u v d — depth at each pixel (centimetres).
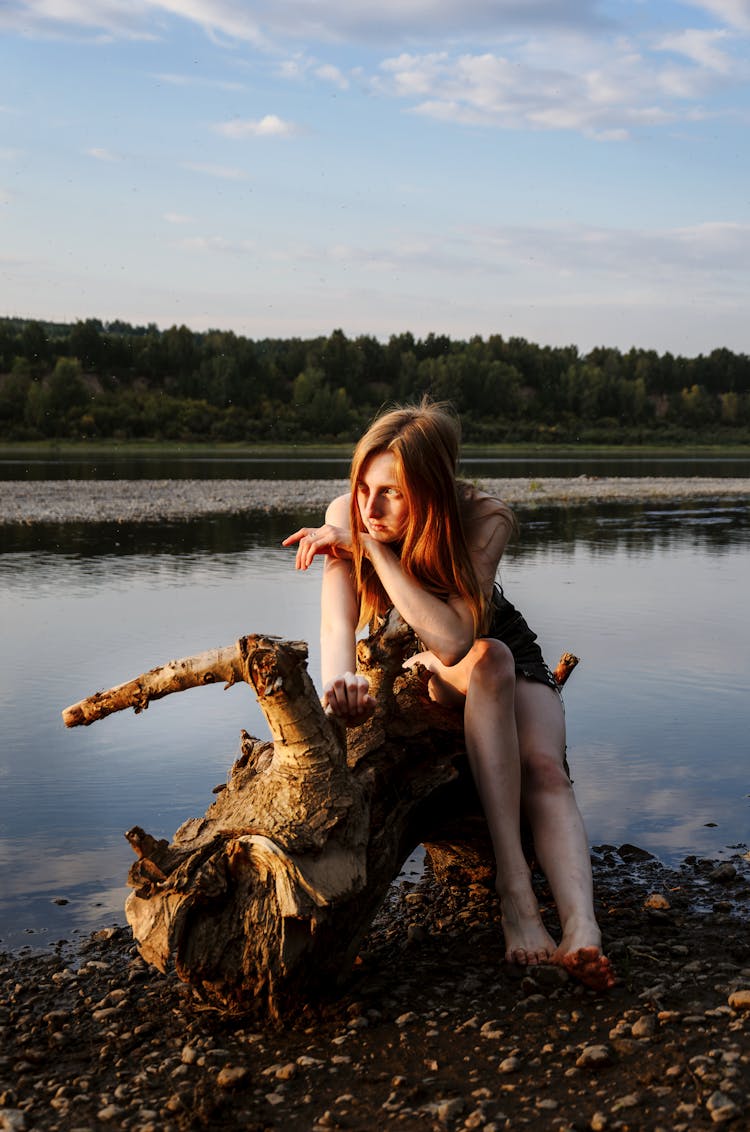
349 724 294
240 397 11050
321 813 277
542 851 321
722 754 536
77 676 705
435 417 312
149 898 281
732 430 12500
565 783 331
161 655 766
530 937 309
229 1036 277
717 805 464
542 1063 252
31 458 6550
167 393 11162
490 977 305
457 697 340
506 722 319
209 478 3988
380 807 308
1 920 356
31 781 497
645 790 483
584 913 302
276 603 1030
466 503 325
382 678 324
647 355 14575
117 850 415
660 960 313
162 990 307
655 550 1625
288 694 273
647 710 622
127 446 9375
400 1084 245
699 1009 275
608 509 2702
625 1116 226
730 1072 239
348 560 340
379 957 324
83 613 965
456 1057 257
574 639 845
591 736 569
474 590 311
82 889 381
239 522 2155
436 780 323
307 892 267
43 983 313
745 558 1502
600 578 1247
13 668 727
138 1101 245
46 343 12162
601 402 12494
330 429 10669
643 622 927
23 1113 241
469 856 375
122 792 482
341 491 3191
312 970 277
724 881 385
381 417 319
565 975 295
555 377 13325
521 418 12012
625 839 427
